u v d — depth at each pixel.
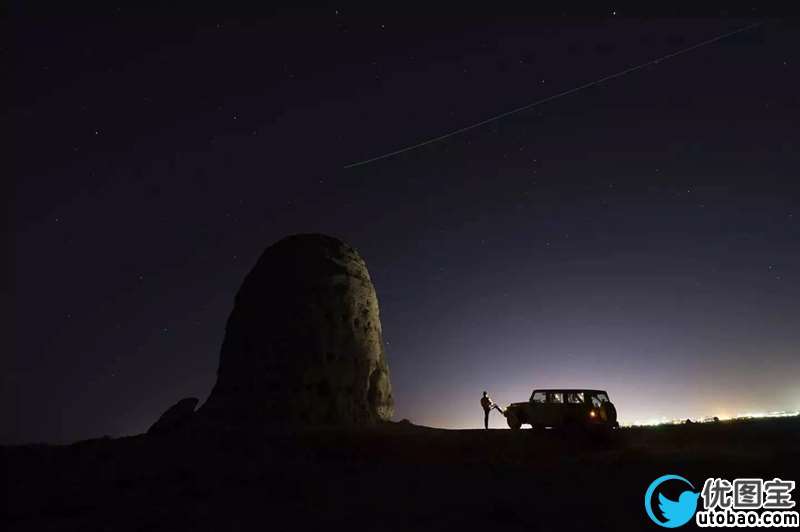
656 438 18.14
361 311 25.66
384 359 26.62
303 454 16.28
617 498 9.94
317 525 8.61
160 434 20.56
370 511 9.49
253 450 16.62
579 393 20.88
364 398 24.56
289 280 24.59
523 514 8.81
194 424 22.19
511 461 14.84
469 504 9.73
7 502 11.04
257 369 23.19
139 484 12.59
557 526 8.27
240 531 8.40
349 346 24.50
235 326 24.80
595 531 8.04
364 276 26.61
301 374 22.84
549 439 17.59
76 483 12.95
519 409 21.80
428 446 16.98
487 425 26.08
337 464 14.93
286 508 9.92
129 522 9.21
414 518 8.91
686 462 12.62
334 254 25.95
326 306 24.36
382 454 16.22
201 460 15.46
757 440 16.34
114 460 15.48
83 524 9.23
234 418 22.20
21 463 15.11
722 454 13.58
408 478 12.70
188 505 10.38
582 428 17.88
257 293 24.94
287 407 22.20
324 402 23.09
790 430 18.23
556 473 12.60
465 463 14.59
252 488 11.80
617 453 15.09
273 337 23.59
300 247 25.59
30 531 8.98
